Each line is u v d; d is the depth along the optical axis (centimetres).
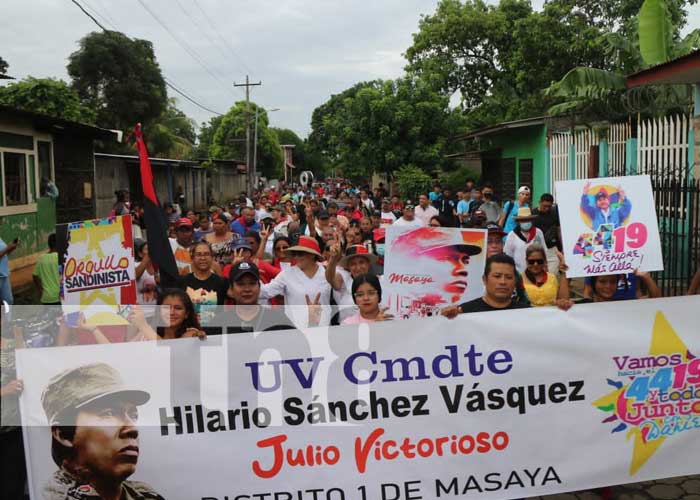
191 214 1377
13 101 2372
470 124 2984
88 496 392
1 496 384
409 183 2373
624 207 477
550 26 2678
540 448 424
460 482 420
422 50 3350
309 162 10206
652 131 1128
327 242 878
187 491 402
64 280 541
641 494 480
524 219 811
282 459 407
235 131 6500
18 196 1658
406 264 551
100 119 3509
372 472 413
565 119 1666
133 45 3619
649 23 1216
